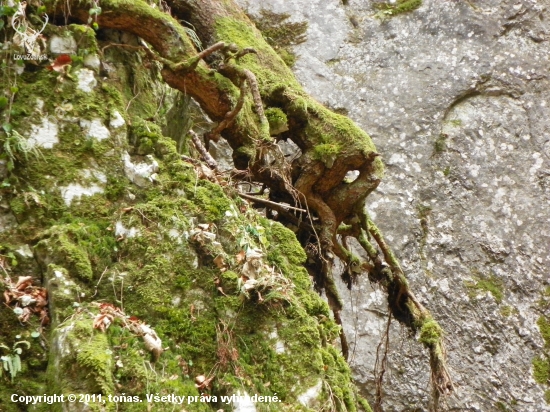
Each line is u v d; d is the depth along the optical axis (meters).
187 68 2.84
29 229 2.33
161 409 2.02
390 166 4.77
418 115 4.91
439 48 5.11
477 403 4.25
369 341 4.35
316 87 4.93
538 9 5.23
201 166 2.69
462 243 4.62
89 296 2.21
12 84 2.47
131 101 2.76
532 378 4.34
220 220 2.48
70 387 1.94
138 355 2.08
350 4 5.28
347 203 3.21
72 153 2.48
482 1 5.24
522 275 4.57
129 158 2.54
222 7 3.45
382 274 3.57
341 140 3.14
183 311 2.28
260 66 3.29
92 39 2.65
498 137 4.90
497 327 4.44
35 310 2.18
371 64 5.07
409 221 4.64
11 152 2.37
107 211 2.43
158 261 2.32
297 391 2.27
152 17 2.81
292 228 3.21
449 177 4.77
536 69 5.07
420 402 4.23
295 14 5.13
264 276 2.38
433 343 3.39
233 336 2.30
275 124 3.09
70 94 2.54
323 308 2.57
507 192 4.76
